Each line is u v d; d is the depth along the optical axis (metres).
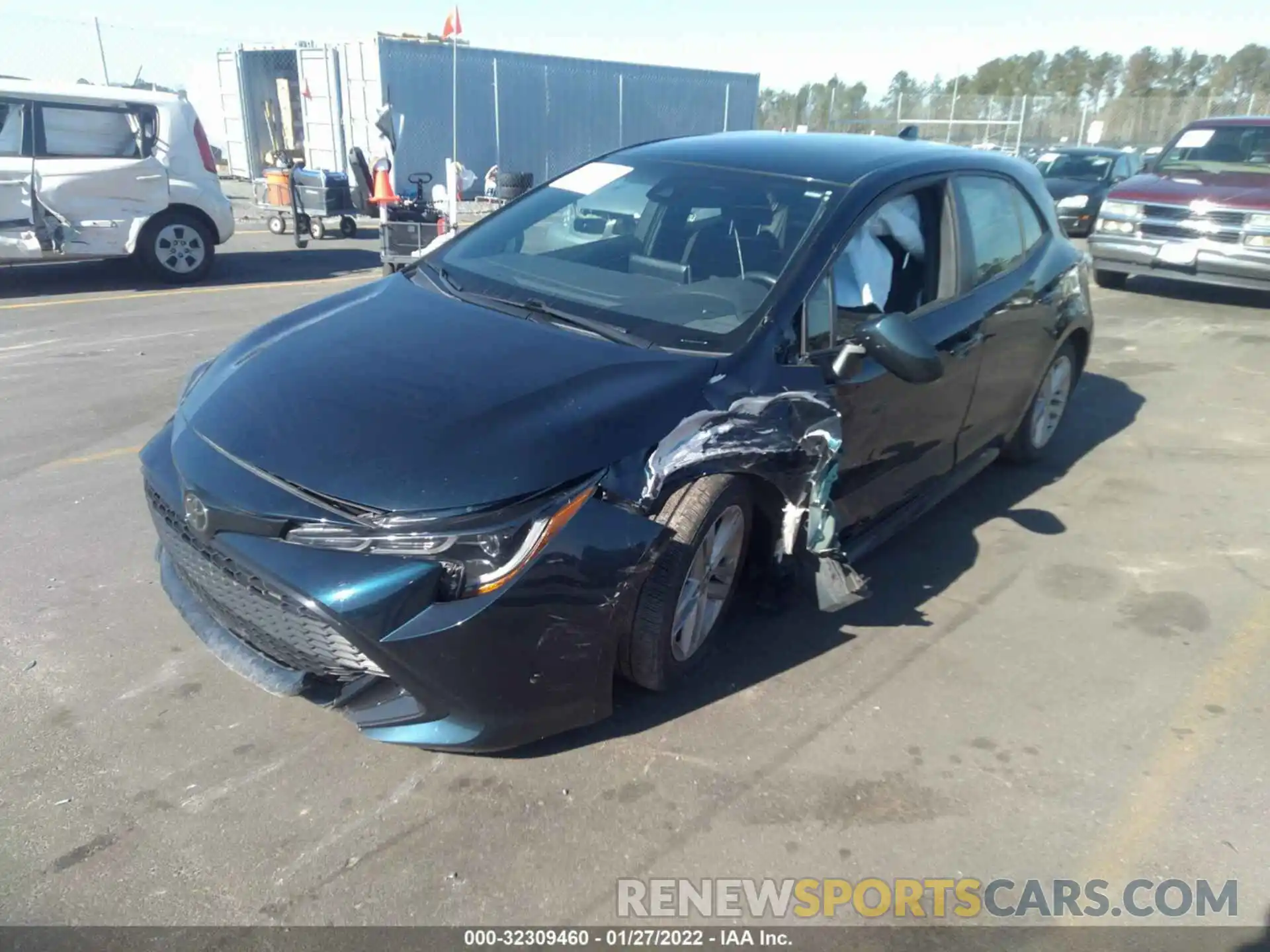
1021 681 3.42
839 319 3.50
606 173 4.18
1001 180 4.69
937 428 4.13
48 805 2.64
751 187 3.84
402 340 3.18
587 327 3.31
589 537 2.62
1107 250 10.50
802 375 3.27
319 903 2.38
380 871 2.48
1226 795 2.89
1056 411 5.50
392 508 2.50
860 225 3.65
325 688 2.74
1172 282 11.75
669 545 2.80
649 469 2.77
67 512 4.39
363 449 2.64
